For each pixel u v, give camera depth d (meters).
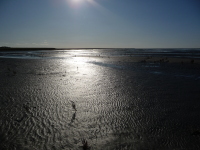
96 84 13.92
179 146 5.80
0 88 12.27
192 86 13.30
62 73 19.36
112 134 6.51
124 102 9.74
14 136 6.28
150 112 8.39
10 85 13.19
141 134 6.51
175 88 12.74
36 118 7.63
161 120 7.57
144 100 10.09
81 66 26.14
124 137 6.32
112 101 9.88
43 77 16.77
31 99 10.02
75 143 5.94
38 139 6.12
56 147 5.71
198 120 7.54
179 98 10.41
